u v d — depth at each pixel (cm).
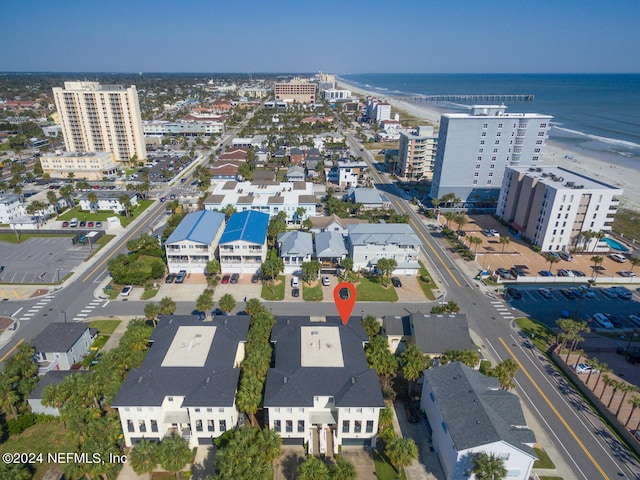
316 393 6141
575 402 7256
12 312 9562
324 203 17175
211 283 10712
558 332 9181
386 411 6194
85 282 10912
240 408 6116
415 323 7862
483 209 16800
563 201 12494
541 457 6162
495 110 16638
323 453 6097
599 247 13138
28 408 6750
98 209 16012
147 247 12262
